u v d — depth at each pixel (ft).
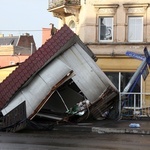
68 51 63.10
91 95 63.57
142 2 98.63
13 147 38.22
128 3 99.30
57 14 111.45
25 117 56.08
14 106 58.18
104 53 99.81
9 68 86.53
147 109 75.25
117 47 99.55
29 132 54.49
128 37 100.01
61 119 62.44
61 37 60.59
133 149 37.96
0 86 59.06
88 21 101.19
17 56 201.98
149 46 98.32
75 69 63.10
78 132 54.70
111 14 100.22
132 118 72.23
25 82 58.23
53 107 67.77
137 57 79.82
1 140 44.55
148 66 79.15
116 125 59.31
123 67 98.99
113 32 100.27
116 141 44.42
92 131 55.67
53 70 59.11
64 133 53.21
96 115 66.64
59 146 39.24
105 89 64.64
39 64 58.65
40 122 61.98
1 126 57.77
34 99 58.23
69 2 104.58
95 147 38.81
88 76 63.57
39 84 58.70
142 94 77.10
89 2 101.30
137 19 100.07
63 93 68.33
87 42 100.73
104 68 99.86
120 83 99.19
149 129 54.24
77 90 68.59
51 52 59.36
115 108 70.33
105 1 100.32
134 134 52.95
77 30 105.29
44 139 45.62
